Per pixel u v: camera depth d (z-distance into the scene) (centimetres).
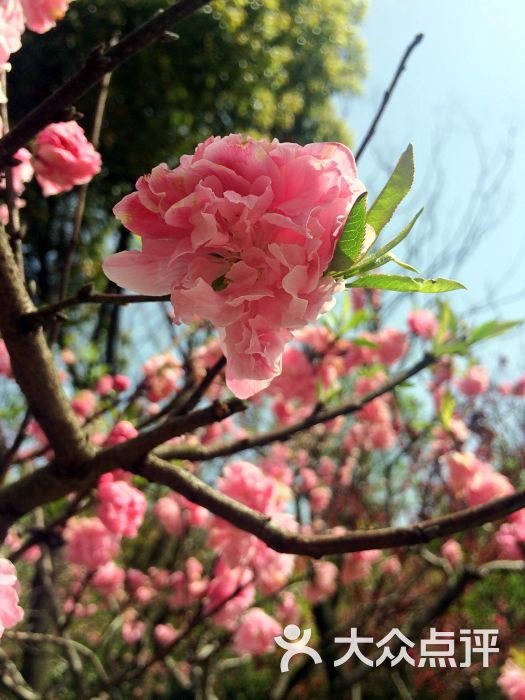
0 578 116
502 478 245
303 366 266
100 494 171
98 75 106
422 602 444
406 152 85
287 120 642
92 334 577
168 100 555
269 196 77
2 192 143
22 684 286
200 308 81
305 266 79
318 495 454
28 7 132
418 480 467
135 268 87
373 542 119
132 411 269
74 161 152
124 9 554
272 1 583
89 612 441
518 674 274
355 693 423
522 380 505
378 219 85
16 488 133
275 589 259
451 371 389
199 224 78
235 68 567
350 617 450
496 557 404
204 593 269
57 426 121
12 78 557
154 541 511
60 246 598
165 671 430
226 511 127
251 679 573
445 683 452
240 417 478
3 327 112
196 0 105
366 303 338
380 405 374
